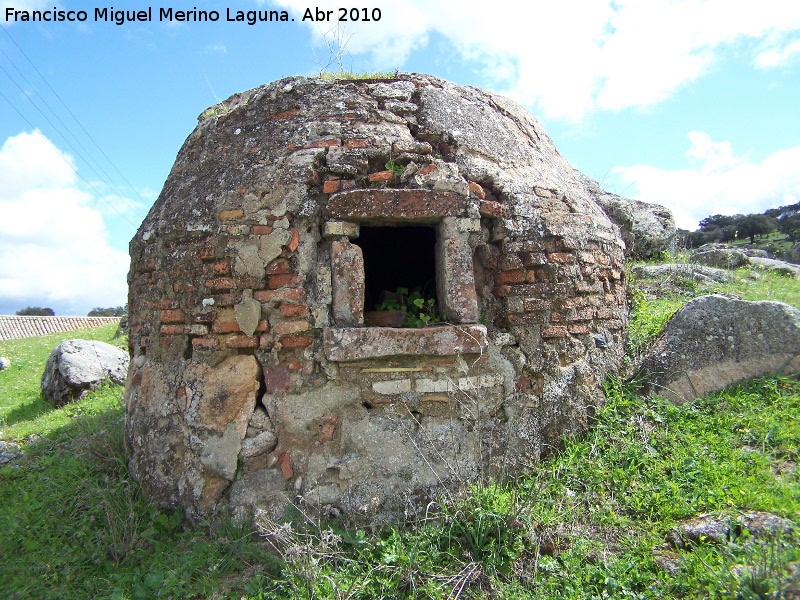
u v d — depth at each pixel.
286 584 2.96
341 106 3.92
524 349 3.84
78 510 3.96
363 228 5.37
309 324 3.53
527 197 4.05
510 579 2.98
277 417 3.53
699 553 2.91
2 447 5.63
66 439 5.50
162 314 3.97
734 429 3.86
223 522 3.44
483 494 3.34
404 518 3.36
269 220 3.65
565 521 3.31
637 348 4.70
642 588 2.84
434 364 3.57
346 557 3.13
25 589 3.18
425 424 3.54
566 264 4.07
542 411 3.85
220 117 4.33
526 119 4.90
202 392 3.68
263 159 3.83
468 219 3.72
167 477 3.75
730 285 7.06
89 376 7.79
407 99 4.09
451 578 2.96
